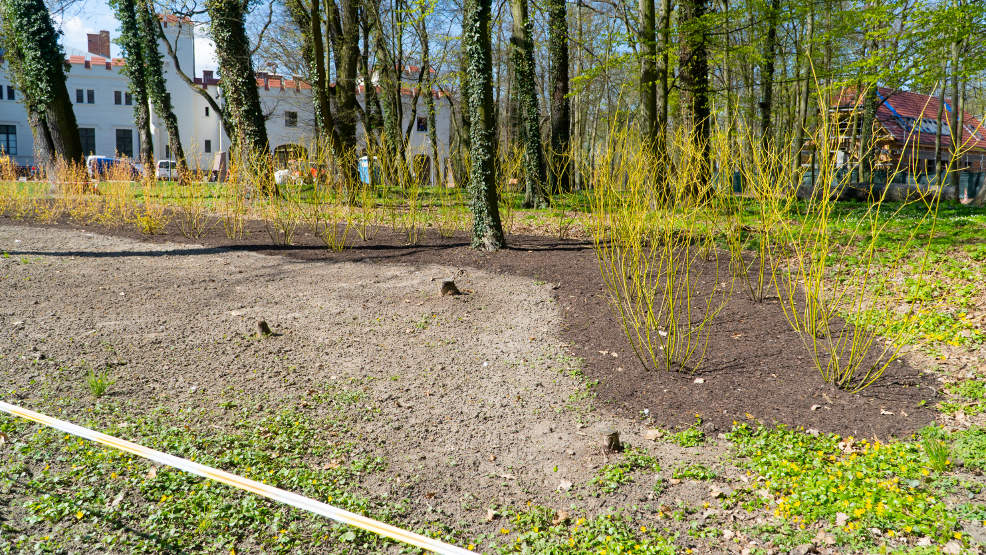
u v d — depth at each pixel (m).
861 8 14.95
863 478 3.25
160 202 13.38
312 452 3.70
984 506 2.89
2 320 5.42
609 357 5.29
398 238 10.62
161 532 2.87
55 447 3.47
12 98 42.72
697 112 13.64
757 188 6.28
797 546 2.74
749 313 6.28
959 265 7.47
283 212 12.19
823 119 4.70
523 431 4.08
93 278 7.12
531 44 15.60
